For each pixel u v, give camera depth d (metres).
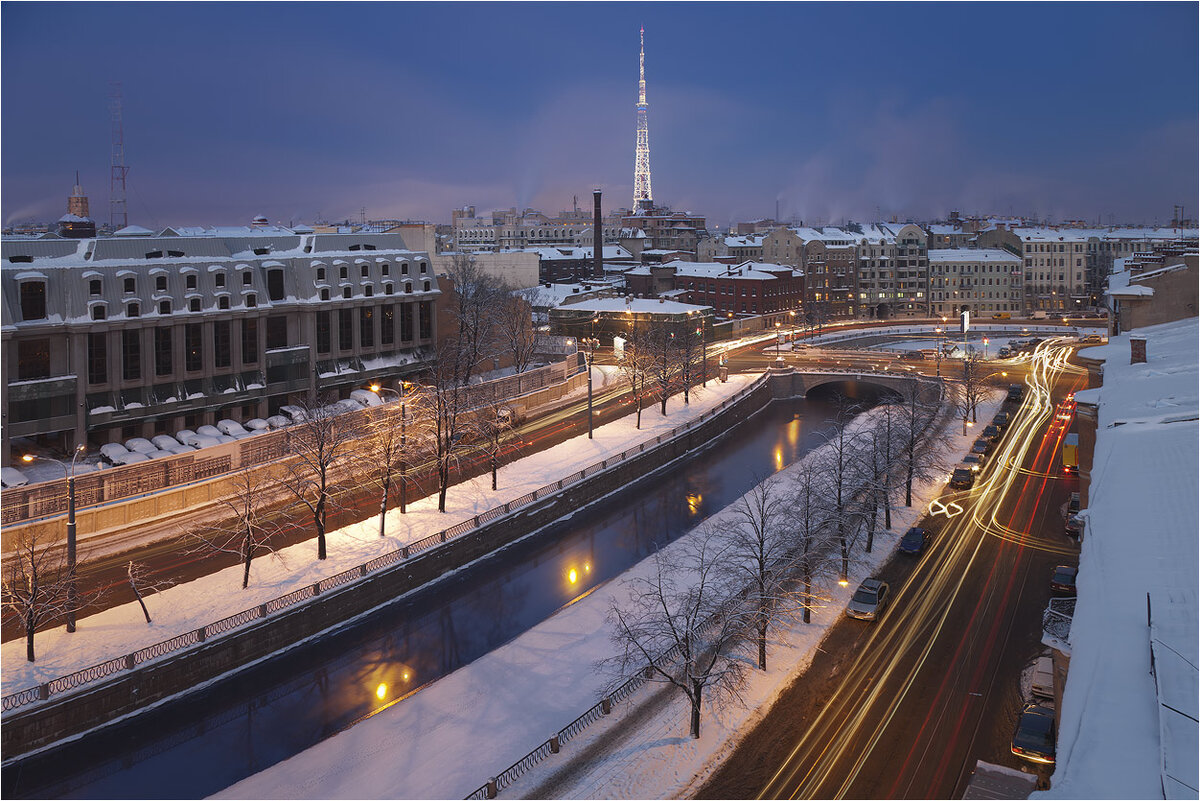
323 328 116.25
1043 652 59.41
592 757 49.62
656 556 78.88
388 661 65.12
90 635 60.09
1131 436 51.78
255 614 64.06
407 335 127.00
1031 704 51.22
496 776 47.69
